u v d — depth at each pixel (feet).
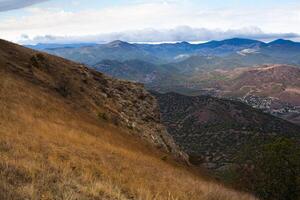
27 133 70.54
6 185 28.81
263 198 118.52
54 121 104.63
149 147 159.63
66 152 61.05
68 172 41.65
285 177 115.44
